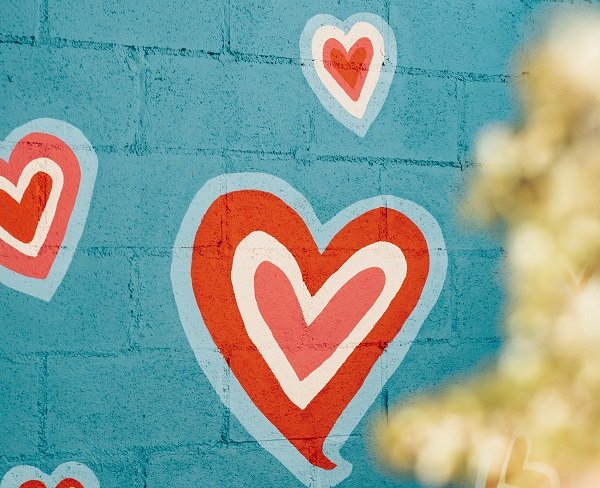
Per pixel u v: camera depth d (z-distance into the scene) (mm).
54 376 3447
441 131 3676
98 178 3471
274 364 3568
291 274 3580
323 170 3602
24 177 3432
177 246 3512
